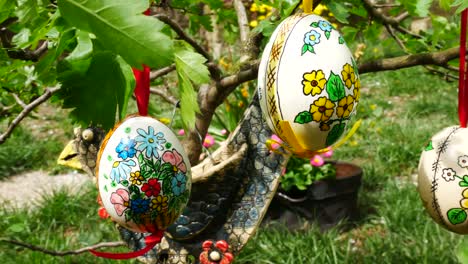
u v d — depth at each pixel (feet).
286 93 1.51
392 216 4.74
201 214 1.85
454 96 8.78
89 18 1.22
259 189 1.86
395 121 7.72
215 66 2.00
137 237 1.93
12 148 7.09
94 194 5.65
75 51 1.43
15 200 5.82
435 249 4.13
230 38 2.87
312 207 4.67
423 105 8.18
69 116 1.44
